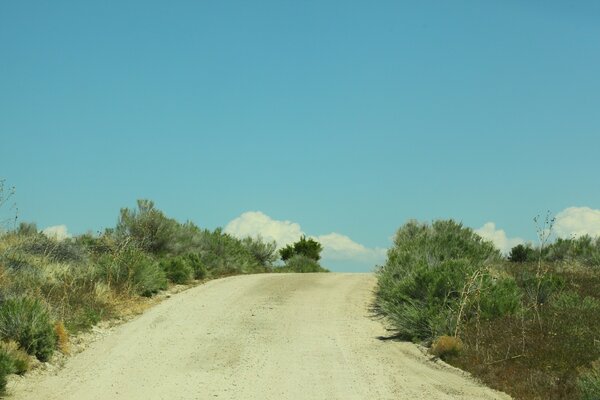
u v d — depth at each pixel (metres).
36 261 18.67
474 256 21.31
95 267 19.41
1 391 9.98
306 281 25.02
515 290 16.64
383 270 21.56
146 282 19.59
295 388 10.64
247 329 15.53
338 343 14.30
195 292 21.00
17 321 12.12
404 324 15.07
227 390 10.49
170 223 27.64
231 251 31.31
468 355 12.52
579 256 25.06
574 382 10.32
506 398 10.20
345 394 10.30
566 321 13.85
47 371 11.51
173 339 14.29
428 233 28.06
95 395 10.14
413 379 11.34
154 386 10.70
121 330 15.04
